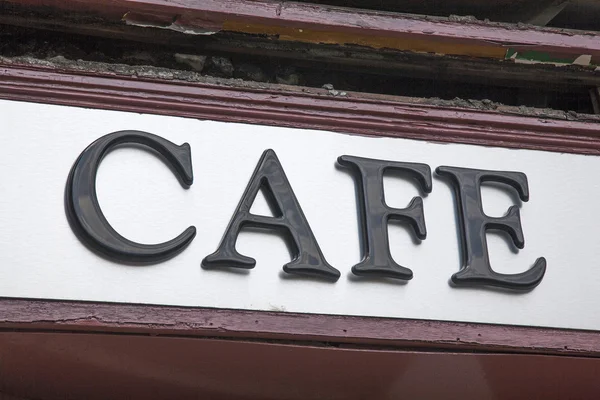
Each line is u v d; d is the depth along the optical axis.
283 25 5.59
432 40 5.80
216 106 5.29
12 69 5.06
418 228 5.23
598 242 5.56
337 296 5.04
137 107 5.18
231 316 4.88
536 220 5.53
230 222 4.99
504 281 5.23
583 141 5.81
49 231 4.78
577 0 6.19
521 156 5.68
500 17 6.25
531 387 5.50
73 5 5.39
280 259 5.03
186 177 5.03
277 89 5.44
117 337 4.80
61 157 4.94
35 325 4.66
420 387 5.46
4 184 4.81
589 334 5.34
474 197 5.41
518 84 6.22
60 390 5.34
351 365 5.18
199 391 5.41
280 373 5.24
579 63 6.07
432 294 5.17
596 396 5.60
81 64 5.25
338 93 5.54
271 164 5.19
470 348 5.14
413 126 5.56
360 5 6.09
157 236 4.89
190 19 5.51
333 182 5.29
